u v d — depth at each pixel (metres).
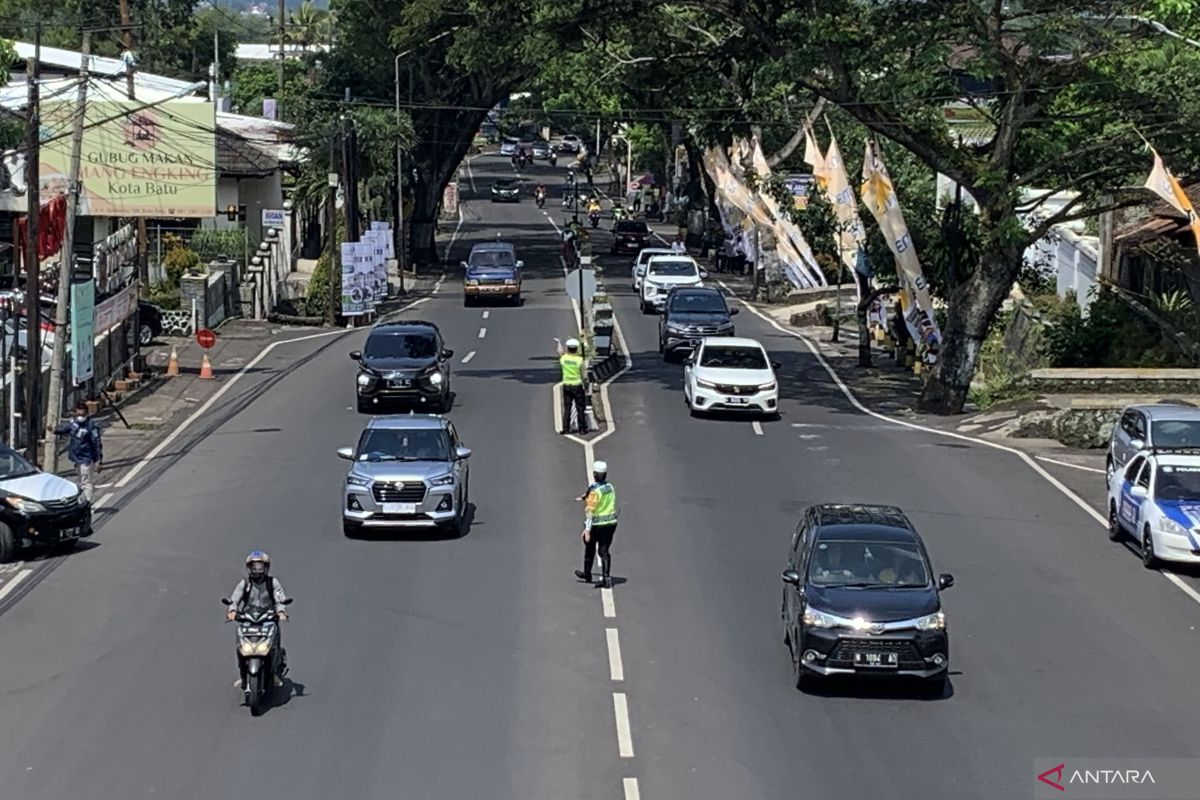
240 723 19.02
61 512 27.34
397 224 85.25
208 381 47.03
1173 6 34.59
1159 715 19.72
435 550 27.77
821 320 64.00
